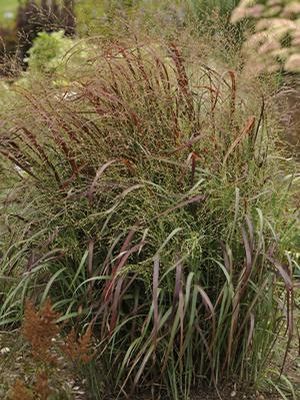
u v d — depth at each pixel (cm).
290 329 365
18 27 839
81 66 420
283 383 410
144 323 359
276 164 407
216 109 396
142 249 374
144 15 528
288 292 361
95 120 390
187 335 361
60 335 396
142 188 373
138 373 359
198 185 374
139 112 389
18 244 384
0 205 403
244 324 381
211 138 388
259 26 746
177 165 380
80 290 385
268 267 379
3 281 402
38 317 334
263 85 413
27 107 395
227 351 375
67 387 380
